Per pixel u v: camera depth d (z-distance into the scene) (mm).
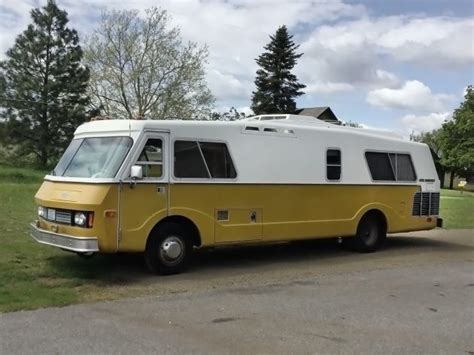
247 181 9492
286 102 59438
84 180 8039
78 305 6672
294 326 6137
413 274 9352
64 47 44031
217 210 9094
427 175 12688
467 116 66812
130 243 8055
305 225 10344
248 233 9492
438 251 12102
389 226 11859
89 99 44438
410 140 12664
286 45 59812
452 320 6562
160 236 8461
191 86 45000
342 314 6688
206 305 6898
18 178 31141
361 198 11328
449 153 69688
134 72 44125
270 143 9914
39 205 8820
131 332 5719
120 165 8008
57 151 43219
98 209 7758
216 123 9211
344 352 5336
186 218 8711
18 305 6477
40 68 43438
